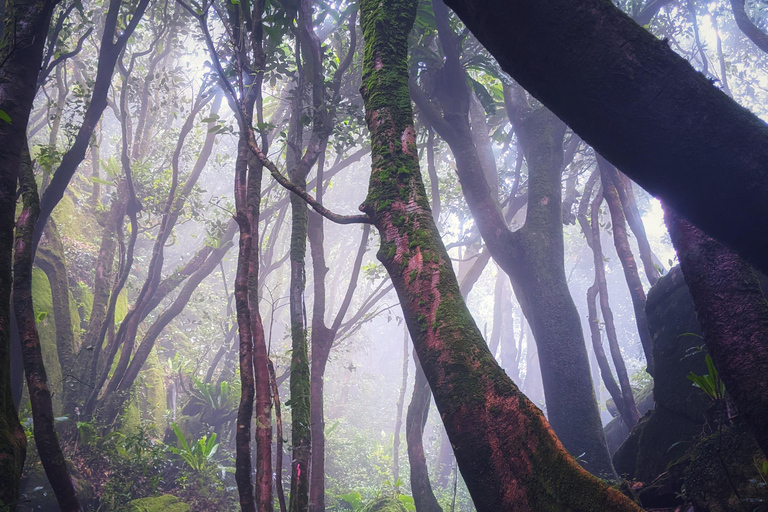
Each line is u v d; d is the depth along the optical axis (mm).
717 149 1729
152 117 12688
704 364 4941
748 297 2609
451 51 7379
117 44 6379
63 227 14430
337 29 8898
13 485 2324
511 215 10625
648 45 1817
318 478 5406
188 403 11898
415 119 9000
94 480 7992
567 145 9875
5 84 3242
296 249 5000
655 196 2029
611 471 6121
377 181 2713
